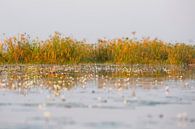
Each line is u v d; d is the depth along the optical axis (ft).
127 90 303.48
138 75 422.00
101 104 245.24
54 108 233.35
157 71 471.21
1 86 322.34
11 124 195.42
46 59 590.14
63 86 323.78
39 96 273.95
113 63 610.65
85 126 192.44
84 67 524.52
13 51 587.68
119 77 399.24
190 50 617.62
